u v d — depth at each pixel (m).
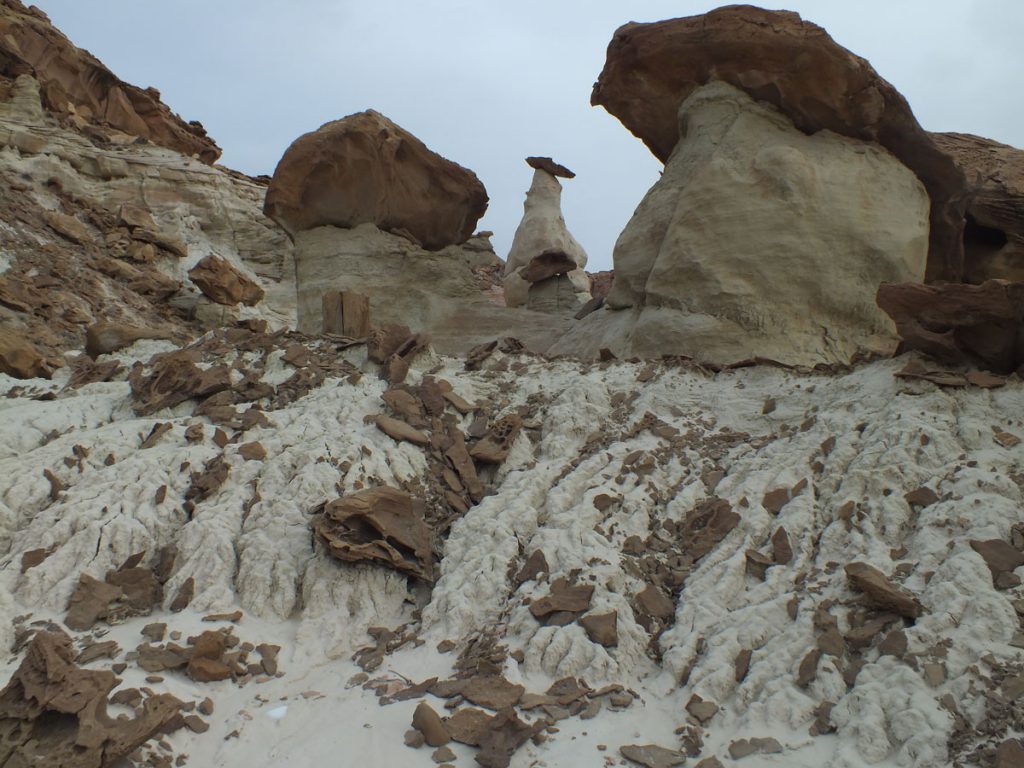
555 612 7.12
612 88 15.71
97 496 8.36
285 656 7.15
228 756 6.08
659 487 8.62
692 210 13.59
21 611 7.24
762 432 9.37
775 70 13.86
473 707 6.40
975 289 8.27
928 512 7.15
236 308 26.00
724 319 13.13
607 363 11.10
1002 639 5.94
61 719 5.87
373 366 11.12
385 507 8.18
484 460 9.33
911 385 8.49
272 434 9.61
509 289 22.58
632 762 5.82
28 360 12.76
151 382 10.62
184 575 7.73
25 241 24.78
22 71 34.16
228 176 41.12
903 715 5.62
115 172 34.06
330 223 19.48
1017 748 5.20
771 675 6.29
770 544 7.57
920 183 14.33
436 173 19.72
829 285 13.12
